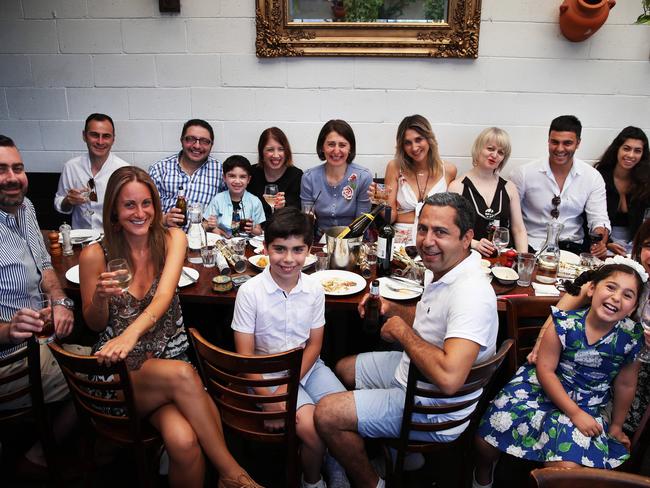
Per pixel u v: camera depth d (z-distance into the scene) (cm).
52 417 196
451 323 146
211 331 266
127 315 176
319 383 184
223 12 324
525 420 165
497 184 294
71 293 204
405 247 236
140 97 345
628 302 149
